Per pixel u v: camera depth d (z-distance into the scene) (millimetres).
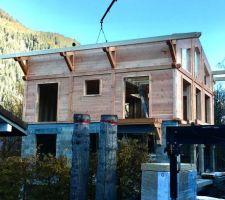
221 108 34844
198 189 16250
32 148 22172
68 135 21312
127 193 10914
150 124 18812
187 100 21922
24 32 133250
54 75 22391
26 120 22750
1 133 11344
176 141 9031
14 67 81938
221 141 8836
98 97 21109
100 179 10539
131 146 11320
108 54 20531
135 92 25250
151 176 9781
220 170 26594
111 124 10789
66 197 11172
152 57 20172
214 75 26969
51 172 11273
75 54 22016
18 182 11344
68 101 21781
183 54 21328
